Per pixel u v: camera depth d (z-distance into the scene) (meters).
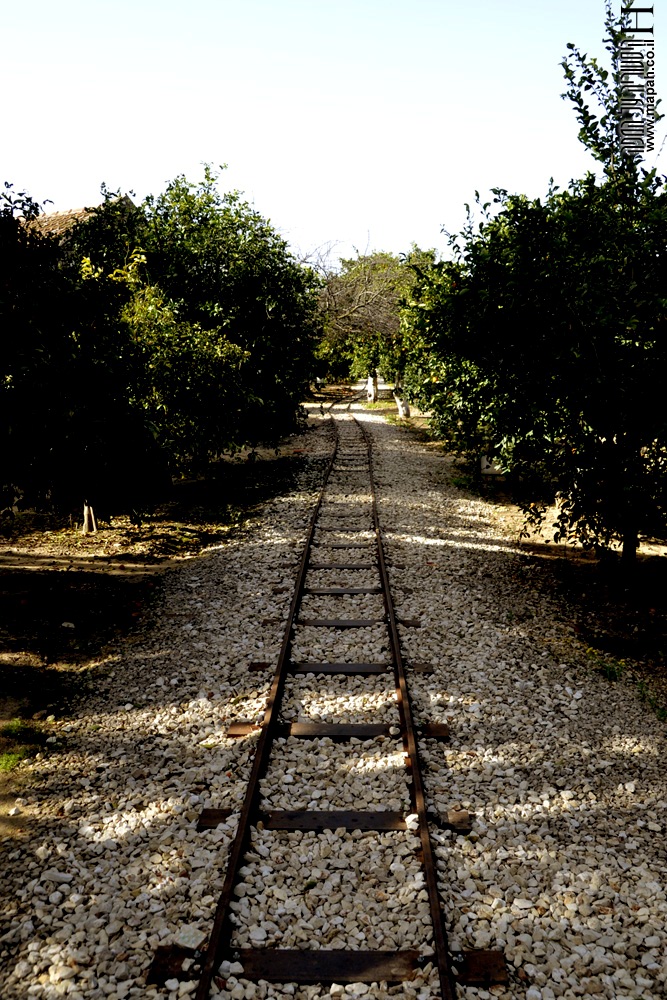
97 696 6.47
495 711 6.02
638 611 8.58
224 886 4.01
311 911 4.00
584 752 5.50
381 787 5.01
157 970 3.61
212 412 12.58
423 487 15.23
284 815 4.71
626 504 8.30
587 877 4.23
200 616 8.14
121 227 13.62
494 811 4.79
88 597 8.95
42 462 7.80
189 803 4.86
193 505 14.00
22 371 7.05
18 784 5.21
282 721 5.83
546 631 7.80
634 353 7.57
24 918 3.98
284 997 3.49
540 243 7.70
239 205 16.00
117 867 4.34
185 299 14.58
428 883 4.01
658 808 4.91
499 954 3.69
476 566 9.89
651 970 3.66
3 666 7.01
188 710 6.11
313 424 26.95
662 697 6.54
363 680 6.51
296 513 12.71
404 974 3.58
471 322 8.22
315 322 18.19
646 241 7.38
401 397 29.83
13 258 7.36
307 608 8.18
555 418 8.28
